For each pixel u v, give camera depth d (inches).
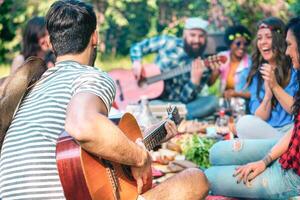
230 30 299.1
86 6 123.3
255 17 373.7
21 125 115.6
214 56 302.0
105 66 382.3
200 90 310.2
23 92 121.4
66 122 106.0
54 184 111.5
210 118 300.0
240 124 197.8
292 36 175.8
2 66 380.8
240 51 295.6
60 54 121.4
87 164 111.1
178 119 152.7
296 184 164.1
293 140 163.0
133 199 120.3
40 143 112.6
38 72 124.4
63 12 121.0
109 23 384.2
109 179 115.3
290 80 199.2
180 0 382.0
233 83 293.9
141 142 120.4
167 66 320.5
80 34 120.8
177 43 322.7
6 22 383.9
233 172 173.2
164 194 124.3
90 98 108.5
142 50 318.3
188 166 193.8
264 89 216.7
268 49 208.7
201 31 322.7
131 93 327.0
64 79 116.4
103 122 106.1
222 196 175.6
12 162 113.2
